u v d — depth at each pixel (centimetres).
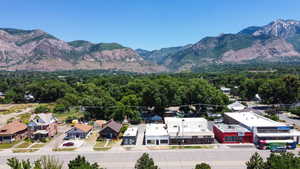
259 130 6016
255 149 5559
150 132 6303
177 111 10075
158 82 10600
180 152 5412
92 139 6612
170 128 6500
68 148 5828
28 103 13525
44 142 6372
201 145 5906
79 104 10331
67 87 14125
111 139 6550
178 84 10631
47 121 6900
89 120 8656
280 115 9312
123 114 8312
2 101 13488
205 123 6738
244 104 11356
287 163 2928
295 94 10238
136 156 5209
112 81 17288
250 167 3447
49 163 2428
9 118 9525
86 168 2802
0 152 5594
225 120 8169
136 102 9131
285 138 5772
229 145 5872
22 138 6838
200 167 3412
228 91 16150
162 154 5300
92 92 12062
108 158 5109
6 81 19138
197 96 9294
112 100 8938
